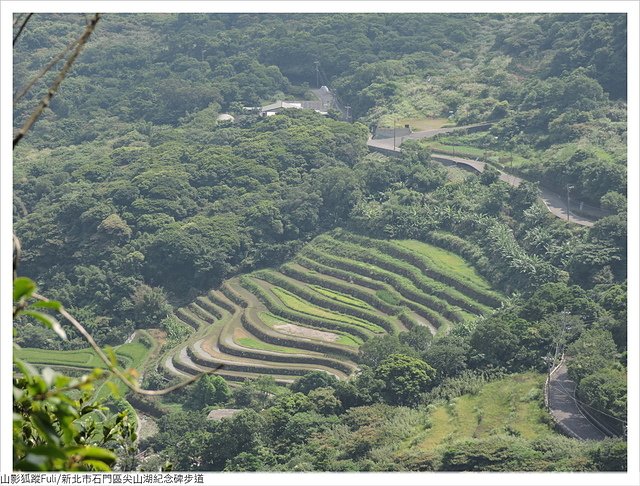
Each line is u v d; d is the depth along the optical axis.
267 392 91.25
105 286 120.06
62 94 181.38
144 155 150.62
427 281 108.75
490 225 112.88
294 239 129.38
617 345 77.81
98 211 130.25
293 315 110.69
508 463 60.72
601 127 128.50
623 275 92.75
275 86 183.38
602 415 66.25
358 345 101.62
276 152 145.38
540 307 83.62
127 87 188.75
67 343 110.81
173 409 92.69
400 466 64.62
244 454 71.12
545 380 74.44
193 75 188.00
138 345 110.81
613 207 104.44
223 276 123.75
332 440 71.81
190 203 134.88
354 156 146.88
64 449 9.73
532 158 130.00
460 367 80.31
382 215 124.19
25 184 146.00
